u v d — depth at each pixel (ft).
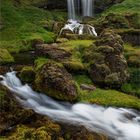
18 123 58.95
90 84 85.51
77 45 106.32
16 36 140.87
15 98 70.23
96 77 86.74
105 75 86.02
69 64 88.69
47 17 176.76
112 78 85.25
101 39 99.71
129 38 125.80
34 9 180.04
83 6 203.10
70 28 151.33
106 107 73.97
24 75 83.97
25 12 173.17
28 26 153.48
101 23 148.56
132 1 192.65
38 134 53.31
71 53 97.81
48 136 53.42
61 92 74.59
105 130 62.69
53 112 67.72
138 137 62.75
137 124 67.82
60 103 73.87
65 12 198.70
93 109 72.38
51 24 163.12
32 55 114.83
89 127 61.77
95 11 204.13
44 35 142.51
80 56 97.96
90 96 78.02
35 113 61.57
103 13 190.80
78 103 74.49
